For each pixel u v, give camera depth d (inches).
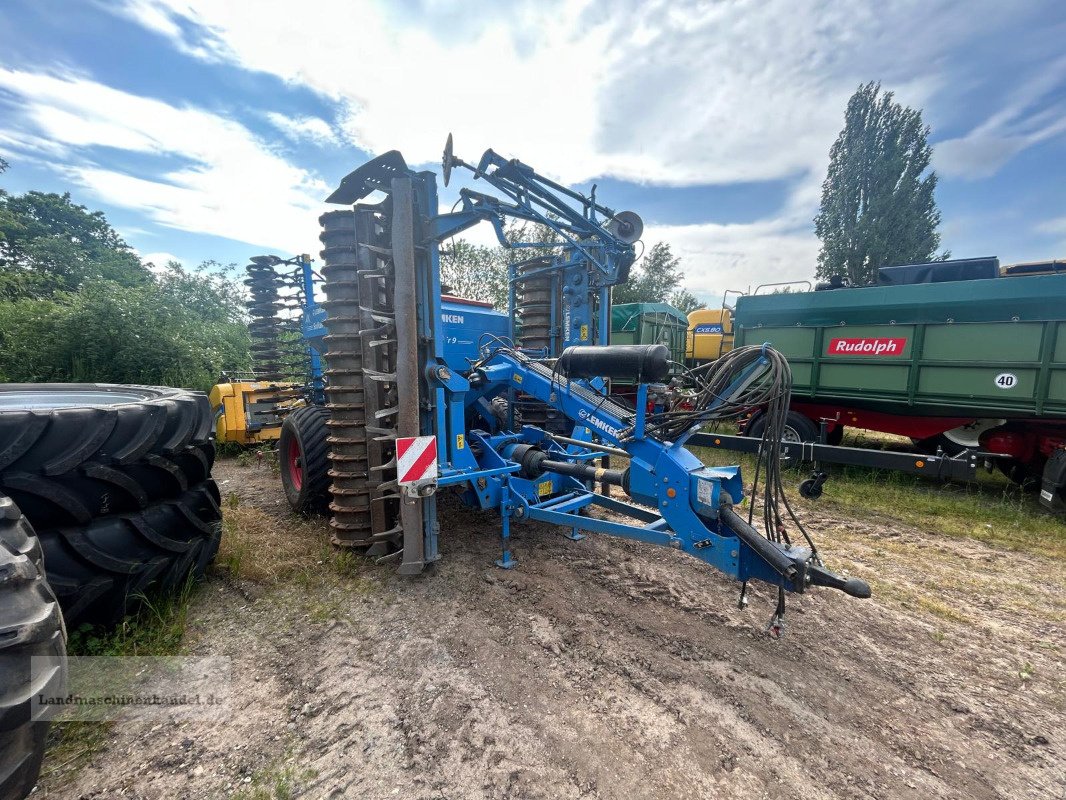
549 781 69.7
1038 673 97.3
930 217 927.7
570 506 140.0
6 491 78.6
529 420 198.5
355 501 139.2
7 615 51.2
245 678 90.5
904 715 85.1
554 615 114.8
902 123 927.7
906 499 209.6
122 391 148.4
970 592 131.1
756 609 119.4
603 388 150.3
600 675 93.7
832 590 130.4
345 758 73.0
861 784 70.6
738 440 221.3
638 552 152.3
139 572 95.8
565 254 201.9
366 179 135.3
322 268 140.0
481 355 168.2
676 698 87.7
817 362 249.8
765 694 89.5
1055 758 76.0
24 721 49.2
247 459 271.3
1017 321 194.9
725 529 100.9
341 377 136.5
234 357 457.1
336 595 122.0
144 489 98.3
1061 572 144.2
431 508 135.0
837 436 267.1
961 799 68.3
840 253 959.0
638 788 68.9
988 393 203.2
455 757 73.6
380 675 92.4
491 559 145.8
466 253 745.6
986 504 203.5
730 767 73.0
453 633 106.6
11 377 334.6
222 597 119.3
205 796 66.0
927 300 217.5
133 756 72.1
